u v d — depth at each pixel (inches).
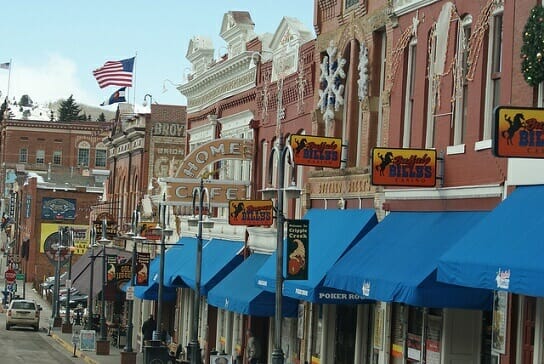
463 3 1036.5
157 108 3058.6
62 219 4958.2
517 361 891.4
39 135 6176.2
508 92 928.3
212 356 1396.4
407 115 1189.1
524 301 888.9
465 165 1010.1
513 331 897.5
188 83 2370.8
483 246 828.0
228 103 2087.8
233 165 2069.4
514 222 826.2
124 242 2965.1
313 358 1432.1
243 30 2062.0
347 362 1339.8
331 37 1456.7
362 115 1334.9
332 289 1201.4
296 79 1619.1
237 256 1727.4
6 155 6156.5
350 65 1380.4
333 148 1268.5
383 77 1294.3
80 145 6210.6
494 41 984.3
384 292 991.6
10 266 5280.5
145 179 3041.3
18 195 5546.3
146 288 2218.3
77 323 3221.0
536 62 867.4
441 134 1071.0
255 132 1868.8
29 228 4992.6
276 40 1749.5
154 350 1659.7
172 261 2105.1
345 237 1228.5
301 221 1106.7
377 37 1305.4
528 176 884.0
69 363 2160.4
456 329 1042.7
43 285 4411.9
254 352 1595.7
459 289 934.4
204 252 1916.8
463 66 1036.5
